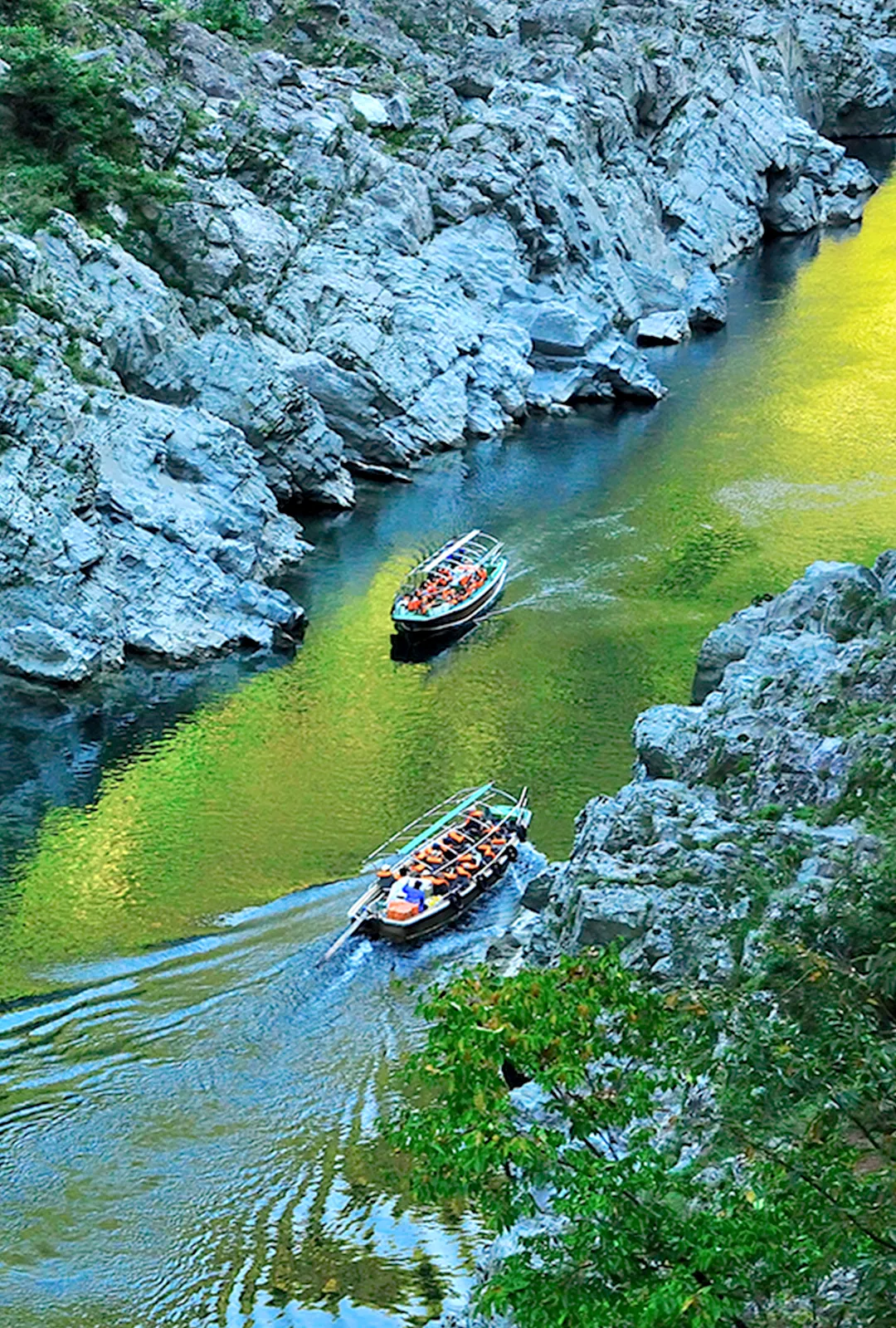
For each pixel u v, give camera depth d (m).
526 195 130.00
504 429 115.44
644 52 157.62
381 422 108.56
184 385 99.38
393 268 119.56
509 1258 27.00
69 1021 56.28
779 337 135.00
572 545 97.25
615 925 46.53
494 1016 28.20
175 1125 51.16
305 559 95.94
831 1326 26.55
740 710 56.41
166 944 60.91
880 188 184.50
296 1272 44.81
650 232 146.50
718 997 30.34
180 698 80.25
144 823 69.62
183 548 87.44
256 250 110.25
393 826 69.19
